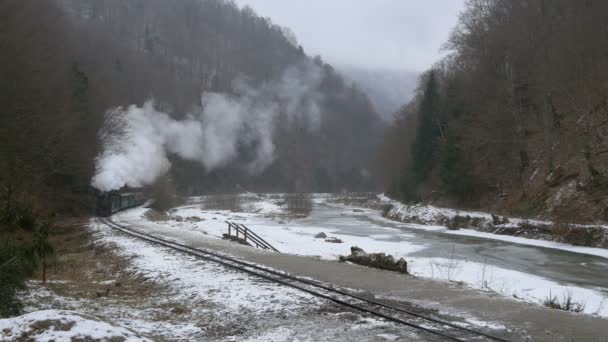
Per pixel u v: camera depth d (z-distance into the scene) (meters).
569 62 39.00
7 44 30.89
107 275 16.30
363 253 18.09
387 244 30.16
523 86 43.97
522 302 11.27
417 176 58.12
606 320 9.68
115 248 21.66
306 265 16.19
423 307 10.61
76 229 31.34
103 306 11.26
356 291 12.17
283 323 9.39
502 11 51.06
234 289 12.38
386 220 52.91
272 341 8.30
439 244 30.34
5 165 28.23
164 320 10.07
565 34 41.03
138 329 9.07
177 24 185.12
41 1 46.03
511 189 42.50
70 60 52.69
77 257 21.05
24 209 25.48
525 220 33.78
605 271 20.78
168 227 31.45
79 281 15.14
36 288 12.66
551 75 39.88
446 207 48.97
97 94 53.84
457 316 9.84
